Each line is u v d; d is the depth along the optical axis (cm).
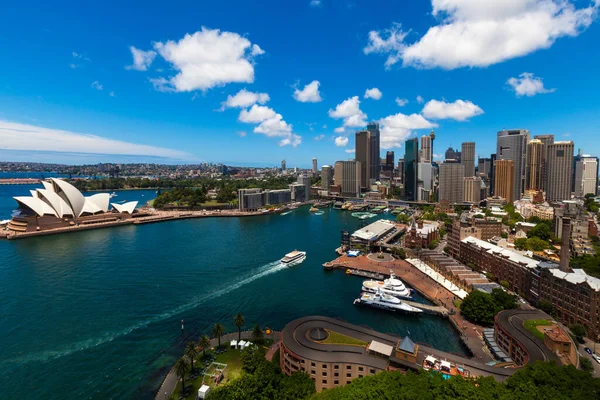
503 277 19350
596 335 12838
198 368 11219
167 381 10600
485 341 13238
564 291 14338
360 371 9731
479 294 15312
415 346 10306
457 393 7700
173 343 13012
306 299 17912
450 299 17688
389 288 18500
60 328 13988
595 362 11288
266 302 17300
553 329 11694
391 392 7719
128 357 12050
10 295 17325
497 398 7606
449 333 14550
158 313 15538
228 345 12738
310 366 9919
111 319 14862
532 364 9869
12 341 12988
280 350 11219
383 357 10062
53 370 11250
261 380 9100
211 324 14612
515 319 12912
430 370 9175
